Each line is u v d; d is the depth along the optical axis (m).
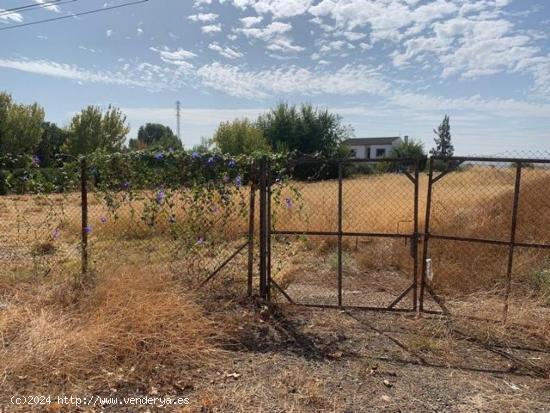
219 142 33.38
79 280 4.98
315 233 4.95
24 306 4.33
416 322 4.64
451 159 4.51
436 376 3.54
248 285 5.09
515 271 6.02
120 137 34.88
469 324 4.54
